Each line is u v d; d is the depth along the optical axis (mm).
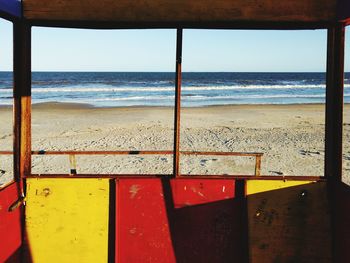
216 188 4992
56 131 20438
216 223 4938
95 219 4918
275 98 43438
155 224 4918
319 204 4945
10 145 16453
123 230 4902
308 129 21844
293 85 66562
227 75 115500
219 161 14062
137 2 4691
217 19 4691
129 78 91188
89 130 20828
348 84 65875
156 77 97125
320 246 4875
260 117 27266
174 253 4871
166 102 38062
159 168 13078
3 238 4402
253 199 4957
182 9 4691
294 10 4676
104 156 14711
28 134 4980
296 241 4883
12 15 4391
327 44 4887
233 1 4676
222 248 4887
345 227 4480
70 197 4961
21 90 4832
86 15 4688
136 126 22453
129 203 4945
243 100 40781
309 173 12641
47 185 4969
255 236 4879
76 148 16016
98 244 4867
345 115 27953
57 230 4887
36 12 4648
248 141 17922
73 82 73125
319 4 4652
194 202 4961
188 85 65000
